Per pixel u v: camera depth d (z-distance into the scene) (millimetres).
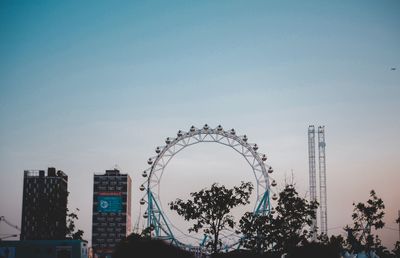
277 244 88688
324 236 101000
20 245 136500
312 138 185125
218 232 94062
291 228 91750
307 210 93625
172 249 5637
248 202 93812
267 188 149875
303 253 9844
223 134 155000
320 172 182500
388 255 86438
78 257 137125
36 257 136125
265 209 147750
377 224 84125
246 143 154250
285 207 92625
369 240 83875
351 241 84875
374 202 84375
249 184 93688
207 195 92625
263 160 151750
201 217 94000
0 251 135000
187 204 93375
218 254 77562
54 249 137000
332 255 9922
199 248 121750
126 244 5664
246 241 93562
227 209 92625
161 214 147000
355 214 85312
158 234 143875
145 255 5531
